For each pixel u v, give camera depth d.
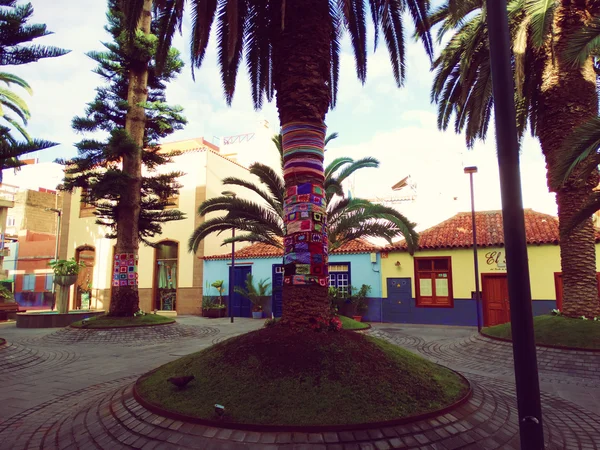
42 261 30.67
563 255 10.16
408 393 4.23
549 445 4.15
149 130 16.86
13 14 10.11
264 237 14.09
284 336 5.09
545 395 6.48
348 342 5.04
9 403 6.09
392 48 9.35
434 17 12.09
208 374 4.67
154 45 15.02
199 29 8.16
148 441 3.68
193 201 22.55
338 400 3.97
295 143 5.95
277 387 4.17
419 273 17.17
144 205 16.72
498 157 2.83
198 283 21.80
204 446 3.47
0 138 11.14
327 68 6.32
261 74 9.60
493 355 9.24
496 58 2.90
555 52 10.14
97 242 24.47
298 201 5.77
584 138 6.74
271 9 6.50
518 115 12.41
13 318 20.39
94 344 11.85
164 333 13.43
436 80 12.84
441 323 16.45
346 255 18.31
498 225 17.33
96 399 5.61
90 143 14.41
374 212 12.40
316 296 5.46
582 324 9.12
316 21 6.18
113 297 14.93
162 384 4.75
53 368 8.77
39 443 4.39
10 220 35.00
